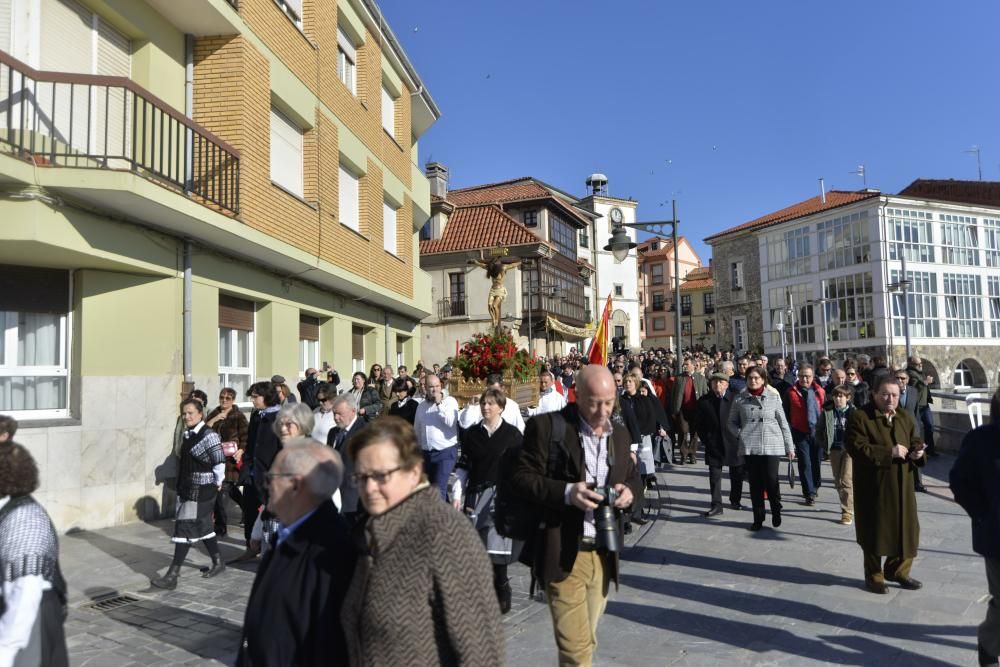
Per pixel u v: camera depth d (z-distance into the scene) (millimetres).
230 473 7883
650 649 4613
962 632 4816
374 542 2170
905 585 5801
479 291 30891
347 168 15445
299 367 14031
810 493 9508
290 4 12609
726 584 6016
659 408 10086
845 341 42438
